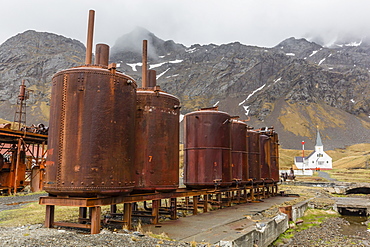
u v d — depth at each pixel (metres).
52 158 9.55
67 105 9.53
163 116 13.12
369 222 23.36
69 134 9.36
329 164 106.19
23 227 10.20
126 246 7.82
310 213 25.12
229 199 19.89
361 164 102.50
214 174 17.09
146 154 12.62
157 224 12.42
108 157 9.50
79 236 8.55
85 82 9.54
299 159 113.50
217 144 17.36
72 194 9.30
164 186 12.75
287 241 15.98
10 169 28.00
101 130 9.46
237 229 11.67
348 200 33.41
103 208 16.58
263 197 26.58
